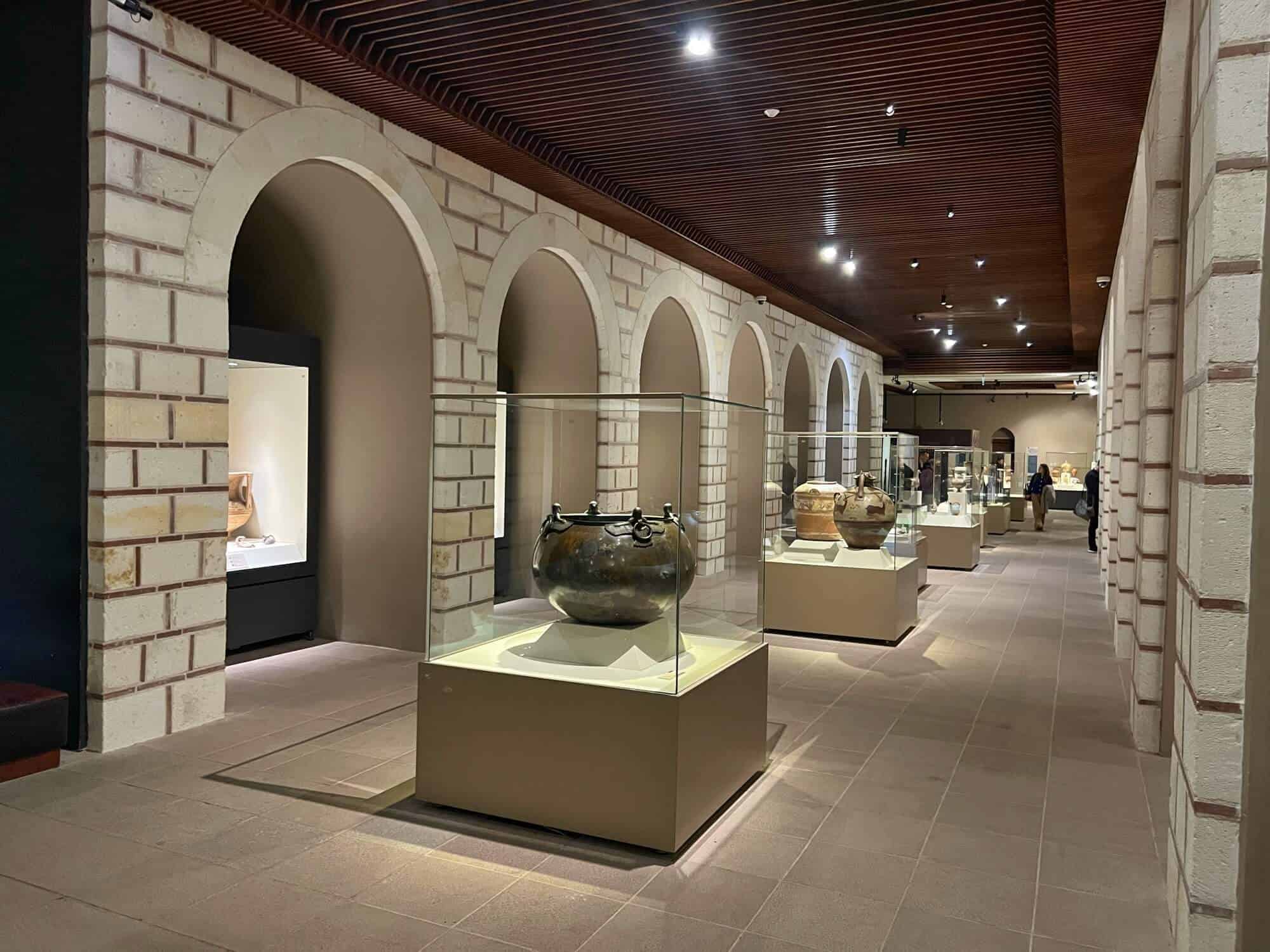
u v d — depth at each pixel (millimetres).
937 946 3002
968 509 13211
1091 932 3102
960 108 6645
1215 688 2557
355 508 7305
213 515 5238
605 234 9484
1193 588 2682
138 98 4801
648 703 3609
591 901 3240
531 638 3863
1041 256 11828
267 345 6801
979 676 6746
